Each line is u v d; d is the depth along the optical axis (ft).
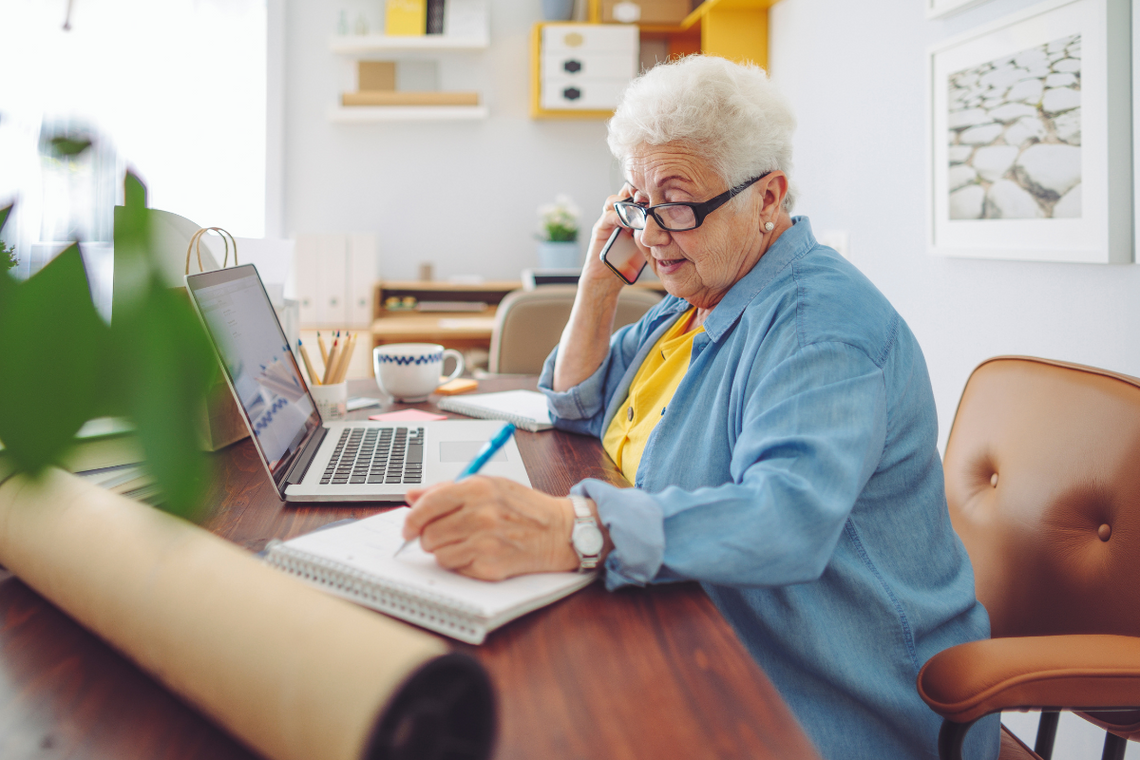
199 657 1.38
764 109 2.83
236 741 1.41
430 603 1.79
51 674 1.61
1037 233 4.59
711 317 2.94
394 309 10.35
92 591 1.61
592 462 3.34
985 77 5.00
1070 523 2.79
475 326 9.08
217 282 2.77
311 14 10.19
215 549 1.56
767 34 9.02
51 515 1.78
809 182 7.98
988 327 5.20
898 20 6.18
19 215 0.92
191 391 0.73
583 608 1.94
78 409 0.70
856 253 7.00
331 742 1.17
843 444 2.20
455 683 1.29
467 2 10.16
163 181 9.53
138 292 0.72
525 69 10.57
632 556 1.95
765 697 1.58
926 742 2.45
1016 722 4.87
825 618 2.46
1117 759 2.75
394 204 10.62
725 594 2.47
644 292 5.79
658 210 2.86
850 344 2.43
